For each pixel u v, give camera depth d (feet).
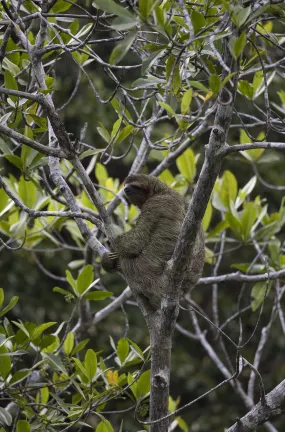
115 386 30.86
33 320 77.30
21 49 34.24
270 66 36.32
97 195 27.99
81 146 29.12
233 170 84.28
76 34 38.06
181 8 24.90
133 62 78.64
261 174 84.12
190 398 84.17
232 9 22.71
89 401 29.76
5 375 30.81
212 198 42.78
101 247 30.78
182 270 24.79
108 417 74.18
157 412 25.32
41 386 30.99
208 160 23.26
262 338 38.96
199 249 31.27
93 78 79.82
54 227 44.24
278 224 40.88
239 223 40.16
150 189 34.65
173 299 25.16
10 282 76.28
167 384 25.41
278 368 82.12
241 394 38.11
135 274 30.09
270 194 85.92
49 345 32.89
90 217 28.53
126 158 76.33
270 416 25.80
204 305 85.61
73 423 29.68
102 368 32.37
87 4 34.76
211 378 83.35
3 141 34.37
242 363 25.76
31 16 30.42
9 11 30.14
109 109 80.12
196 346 85.20
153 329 27.61
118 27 23.02
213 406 82.23
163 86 29.55
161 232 30.53
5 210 41.06
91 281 33.94
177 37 27.94
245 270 40.57
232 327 83.30
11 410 37.14
